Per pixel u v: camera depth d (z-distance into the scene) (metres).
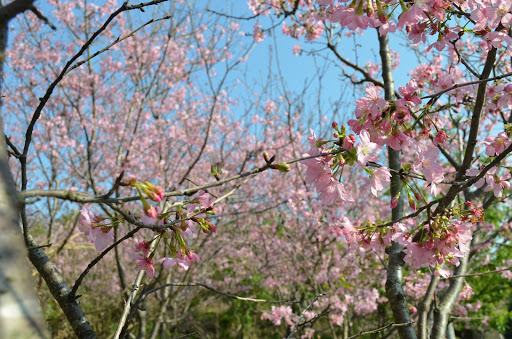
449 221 1.83
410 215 1.88
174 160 8.43
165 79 8.17
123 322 1.68
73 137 7.97
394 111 1.68
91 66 7.43
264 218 9.24
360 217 7.23
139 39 7.77
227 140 9.71
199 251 8.16
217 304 12.30
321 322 7.49
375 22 1.79
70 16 7.62
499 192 2.00
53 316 6.29
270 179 9.27
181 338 1.71
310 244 6.64
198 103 9.29
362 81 4.32
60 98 7.73
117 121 8.20
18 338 0.57
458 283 3.17
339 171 1.67
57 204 7.10
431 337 2.98
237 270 10.84
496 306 9.25
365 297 6.03
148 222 1.47
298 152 9.01
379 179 1.65
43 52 7.56
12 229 0.68
